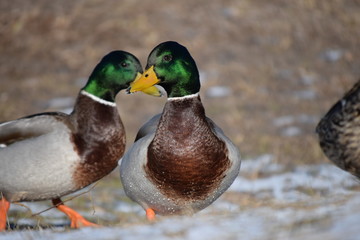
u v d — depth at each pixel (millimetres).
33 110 19578
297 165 14406
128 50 22625
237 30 23609
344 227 5824
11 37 24188
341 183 12102
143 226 7004
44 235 7223
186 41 22859
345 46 23125
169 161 8070
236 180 13352
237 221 6820
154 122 9062
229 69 21516
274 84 20688
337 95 20031
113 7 24891
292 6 25047
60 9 25141
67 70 22266
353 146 7297
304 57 22469
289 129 17469
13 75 22141
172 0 25062
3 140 8617
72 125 8641
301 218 6504
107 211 11766
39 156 8406
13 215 11172
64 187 8617
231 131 17500
